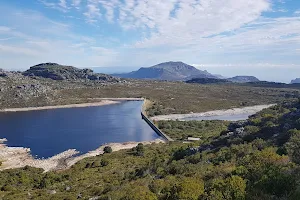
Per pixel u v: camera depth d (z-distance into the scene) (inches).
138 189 1067.9
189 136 3838.6
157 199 895.7
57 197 1401.3
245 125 2285.9
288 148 1197.1
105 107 7313.0
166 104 7303.2
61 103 7475.4
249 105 7741.1
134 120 5506.9
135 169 2001.7
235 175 874.8
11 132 4279.0
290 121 1881.2
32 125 4854.8
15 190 1830.7
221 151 1557.6
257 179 818.2
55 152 3248.0
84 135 4128.9
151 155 2689.5
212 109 7032.5
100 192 1405.0
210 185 844.0
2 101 7007.9
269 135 1734.7
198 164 1397.6
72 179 2016.5
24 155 3120.1
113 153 3011.8
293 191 652.1
